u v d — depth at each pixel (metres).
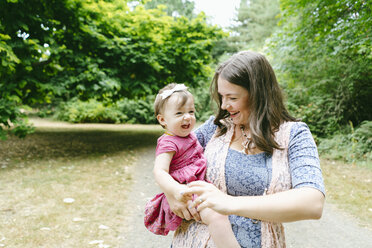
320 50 7.32
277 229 1.17
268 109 1.17
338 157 6.80
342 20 6.19
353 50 7.13
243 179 1.16
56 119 19.92
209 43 9.52
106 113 19.06
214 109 1.54
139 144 9.47
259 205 0.87
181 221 1.31
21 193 4.01
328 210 3.86
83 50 7.65
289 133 1.16
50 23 6.28
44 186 4.37
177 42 9.66
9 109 5.58
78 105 19.09
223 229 1.13
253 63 1.17
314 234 3.19
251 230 1.14
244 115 1.23
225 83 1.19
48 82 6.82
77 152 7.45
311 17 7.07
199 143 1.49
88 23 7.47
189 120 1.37
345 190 4.59
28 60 5.75
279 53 8.30
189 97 1.40
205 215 1.15
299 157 1.06
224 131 1.37
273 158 1.15
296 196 0.88
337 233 3.20
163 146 1.36
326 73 8.60
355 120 8.85
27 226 3.01
